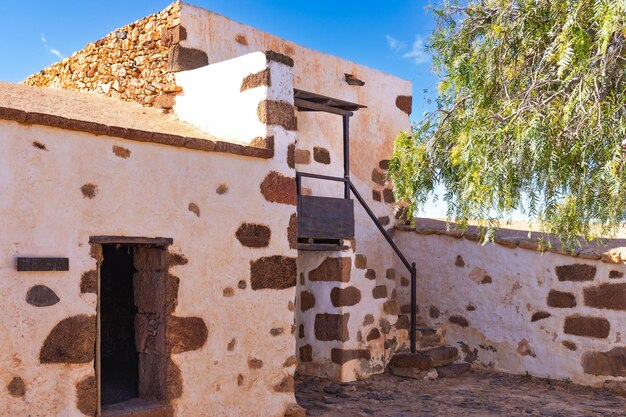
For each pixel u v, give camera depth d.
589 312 8.09
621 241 8.81
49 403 4.50
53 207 4.62
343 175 8.95
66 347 4.61
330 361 8.13
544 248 8.36
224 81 6.66
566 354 8.24
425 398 7.37
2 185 4.37
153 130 5.73
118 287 7.58
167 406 5.16
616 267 7.92
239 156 5.88
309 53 8.84
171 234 5.31
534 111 4.84
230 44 7.91
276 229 6.16
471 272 9.16
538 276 8.55
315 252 8.37
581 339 8.13
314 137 8.62
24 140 4.50
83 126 4.77
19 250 4.42
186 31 7.41
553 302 8.40
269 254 6.07
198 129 6.84
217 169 5.70
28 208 4.49
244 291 5.83
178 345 5.28
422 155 5.80
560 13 5.33
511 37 5.59
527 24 5.56
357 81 9.26
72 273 4.69
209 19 7.68
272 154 6.17
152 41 7.59
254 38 8.22
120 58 7.94
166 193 5.30
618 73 5.05
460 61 5.73
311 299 8.36
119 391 5.80
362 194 9.23
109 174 4.95
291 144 6.39
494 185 4.92
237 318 5.75
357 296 8.34
